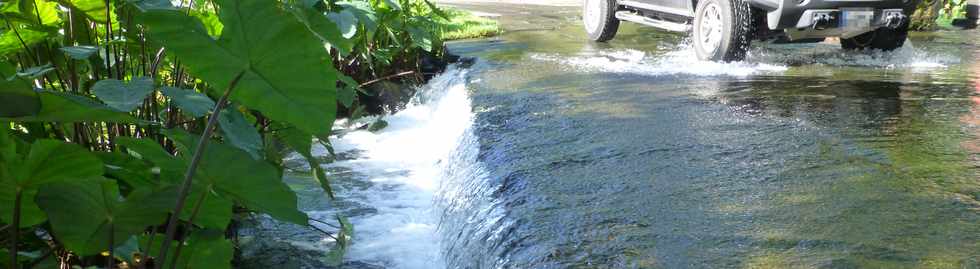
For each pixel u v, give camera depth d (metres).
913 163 3.49
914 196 2.99
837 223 2.69
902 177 3.26
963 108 4.83
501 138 4.23
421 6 8.06
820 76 6.26
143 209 1.46
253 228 3.75
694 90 5.56
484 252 2.86
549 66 6.85
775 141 3.96
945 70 6.60
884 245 2.47
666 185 3.21
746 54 7.20
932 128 4.24
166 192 1.46
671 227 2.70
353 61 6.81
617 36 9.48
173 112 3.12
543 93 5.51
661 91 5.52
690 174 3.37
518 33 9.63
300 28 1.37
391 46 6.83
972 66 6.86
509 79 6.15
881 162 3.51
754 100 5.14
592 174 3.43
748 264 2.34
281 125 3.26
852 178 3.25
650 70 6.63
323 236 3.71
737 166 3.49
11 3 2.71
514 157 3.80
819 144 3.88
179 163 1.67
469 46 8.25
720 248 2.48
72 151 1.42
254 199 1.54
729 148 3.82
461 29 9.27
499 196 3.26
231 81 1.41
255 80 1.40
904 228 2.63
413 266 3.46
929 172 3.33
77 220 1.43
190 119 3.24
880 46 7.78
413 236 3.82
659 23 8.28
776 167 3.45
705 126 4.34
